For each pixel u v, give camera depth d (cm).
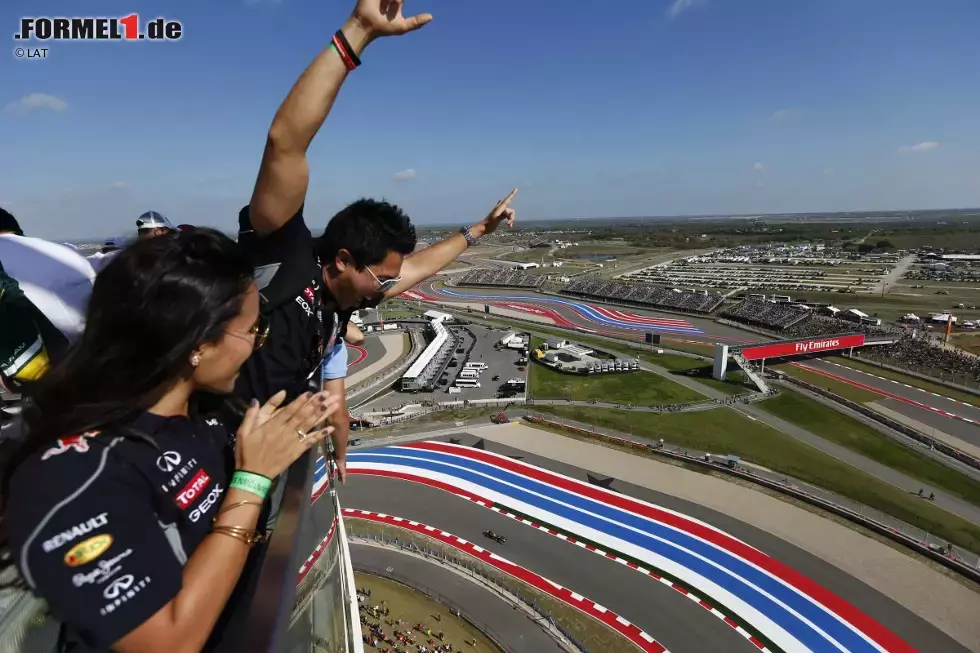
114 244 298
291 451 283
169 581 228
